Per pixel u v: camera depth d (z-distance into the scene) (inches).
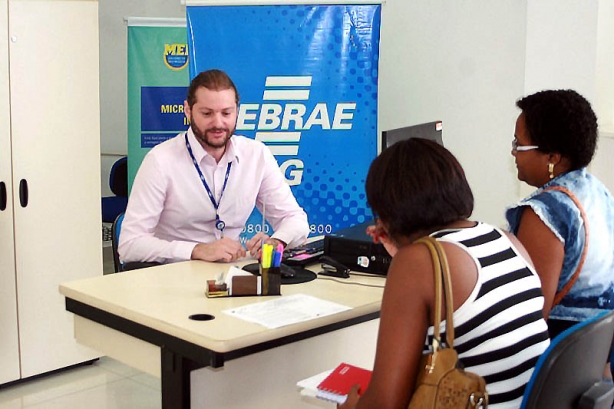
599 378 56.6
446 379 48.3
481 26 143.9
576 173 69.8
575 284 67.9
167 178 107.1
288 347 77.2
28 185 132.2
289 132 143.9
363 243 89.7
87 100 137.6
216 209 110.8
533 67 129.6
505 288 52.2
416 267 50.8
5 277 131.4
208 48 141.7
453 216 53.9
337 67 142.9
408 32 157.3
